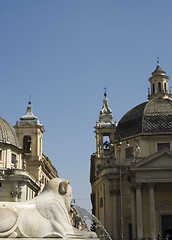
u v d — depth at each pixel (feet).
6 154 181.47
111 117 234.99
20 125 233.76
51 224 37.37
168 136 184.34
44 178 254.27
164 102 200.13
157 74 214.90
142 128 188.14
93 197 249.96
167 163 163.43
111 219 191.42
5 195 172.65
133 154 182.29
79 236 38.45
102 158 226.17
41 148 241.35
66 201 39.83
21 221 36.42
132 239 176.14
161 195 173.99
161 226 170.91
